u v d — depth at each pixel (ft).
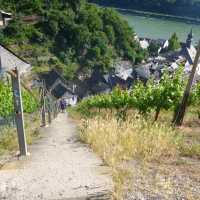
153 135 29.22
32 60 368.48
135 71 371.97
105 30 446.19
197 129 50.60
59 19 412.36
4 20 181.88
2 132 43.42
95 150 30.17
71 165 23.65
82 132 42.37
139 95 78.43
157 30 650.02
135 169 22.16
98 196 17.37
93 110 129.49
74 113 138.00
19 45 376.68
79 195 17.57
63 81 313.12
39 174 21.11
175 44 521.65
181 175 21.27
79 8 443.32
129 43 469.16
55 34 407.03
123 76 359.05
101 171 21.45
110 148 28.02
